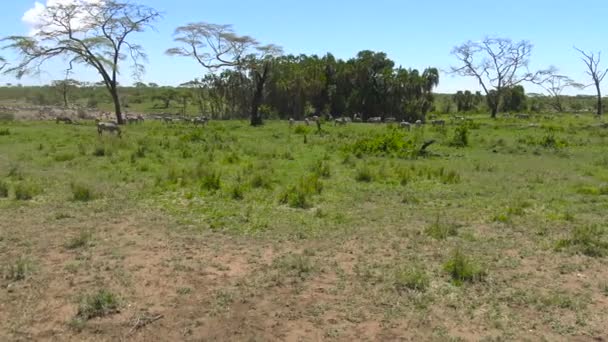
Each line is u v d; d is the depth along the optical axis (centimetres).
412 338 490
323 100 5556
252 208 968
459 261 644
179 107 7156
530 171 1490
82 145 1891
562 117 5588
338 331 502
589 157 1864
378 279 625
